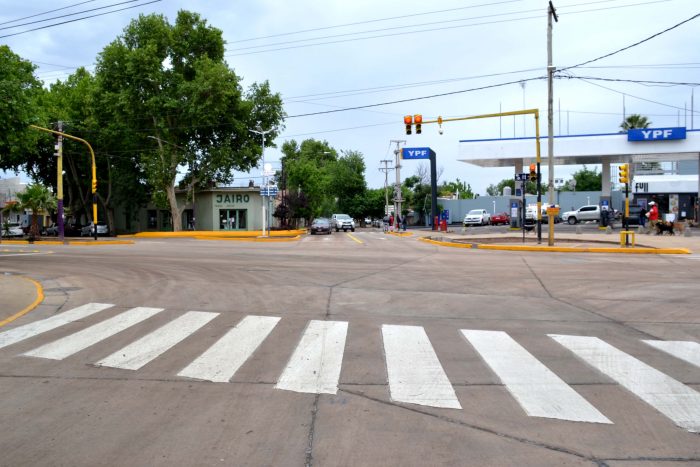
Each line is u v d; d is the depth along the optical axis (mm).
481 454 4117
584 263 18547
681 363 6539
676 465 3936
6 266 18562
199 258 21594
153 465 3984
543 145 42062
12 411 5090
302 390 5613
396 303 10781
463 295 11734
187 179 55156
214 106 48656
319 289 12680
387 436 4453
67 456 4137
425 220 80188
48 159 58188
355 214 91438
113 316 9648
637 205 45656
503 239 31594
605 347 7289
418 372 6191
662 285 12961
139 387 5770
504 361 6637
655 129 39562
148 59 48219
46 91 54938
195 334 8211
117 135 52875
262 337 7965
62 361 6816
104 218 68062
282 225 60219
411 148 52000
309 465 3959
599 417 4840
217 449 4242
